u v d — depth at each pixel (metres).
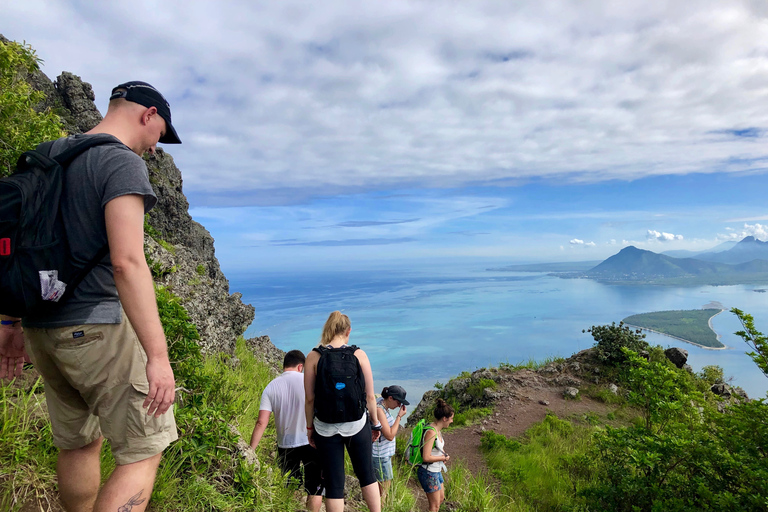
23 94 3.97
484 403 13.37
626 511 6.61
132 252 1.52
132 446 1.73
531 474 8.91
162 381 1.54
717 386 13.81
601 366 14.27
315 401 3.58
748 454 5.70
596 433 7.76
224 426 3.32
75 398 1.88
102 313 1.63
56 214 1.49
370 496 3.71
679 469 6.42
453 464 9.51
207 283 11.09
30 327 1.62
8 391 2.71
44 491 2.32
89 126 13.66
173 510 2.67
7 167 3.57
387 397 6.04
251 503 3.14
